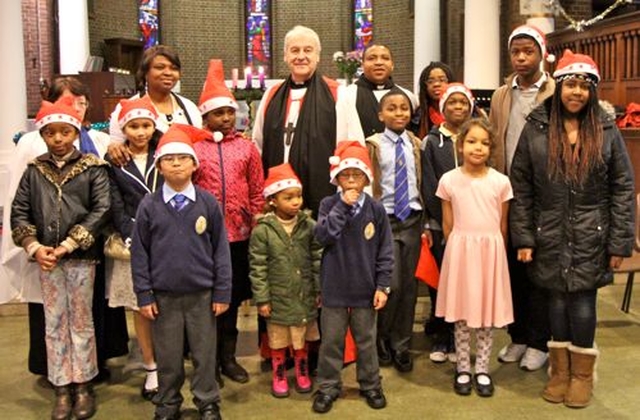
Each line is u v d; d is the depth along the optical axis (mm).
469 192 3588
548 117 3486
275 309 3564
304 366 3693
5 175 5648
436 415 3379
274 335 3590
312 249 3609
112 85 9812
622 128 6363
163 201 3180
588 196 3365
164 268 3158
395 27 14328
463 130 3609
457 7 11281
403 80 14203
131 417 3422
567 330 3494
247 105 9391
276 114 3873
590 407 3449
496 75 7938
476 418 3344
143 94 4012
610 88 7723
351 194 3314
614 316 4953
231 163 3633
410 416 3373
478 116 4098
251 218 3740
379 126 4164
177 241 3154
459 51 11367
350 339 4016
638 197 4605
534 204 3547
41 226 3338
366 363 3488
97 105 9609
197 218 3176
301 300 3562
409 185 3883
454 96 3859
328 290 3439
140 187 3475
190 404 3549
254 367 4074
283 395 3625
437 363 4082
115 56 13117
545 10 9000
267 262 3568
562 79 3373
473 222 3584
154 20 15211
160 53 3711
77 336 3422
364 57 4328
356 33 15367
